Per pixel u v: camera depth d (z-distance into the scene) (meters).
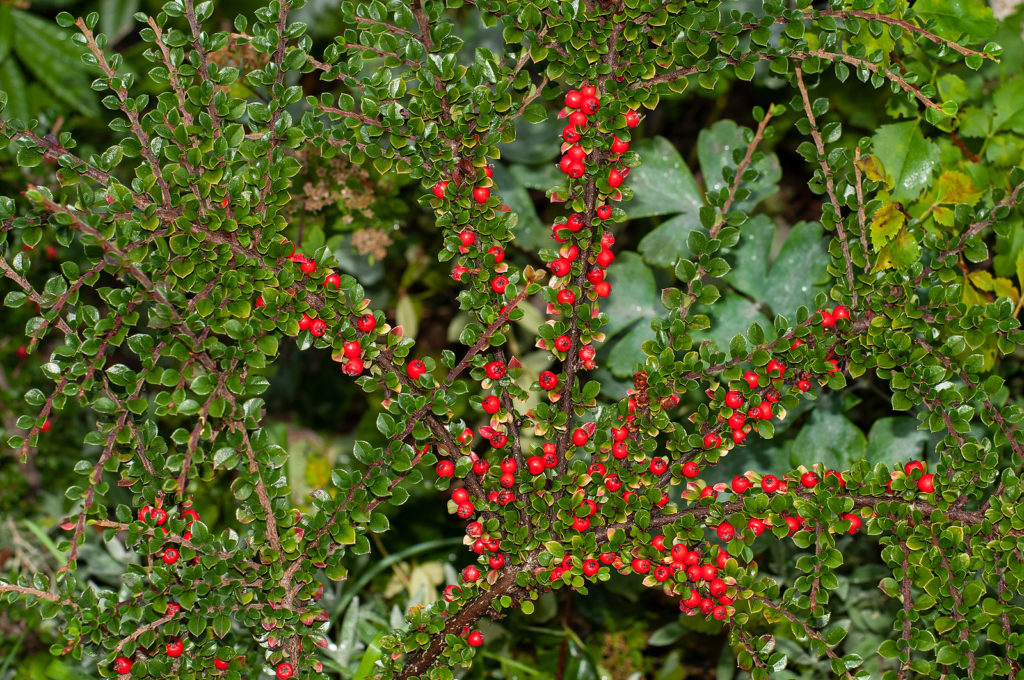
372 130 1.30
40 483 1.59
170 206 1.29
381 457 1.30
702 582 1.31
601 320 1.31
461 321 1.59
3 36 1.54
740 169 1.34
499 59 1.34
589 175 1.30
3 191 1.54
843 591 1.45
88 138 1.61
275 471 1.31
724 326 1.43
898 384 1.31
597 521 1.32
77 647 1.29
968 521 1.31
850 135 1.49
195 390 1.28
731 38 1.30
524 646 1.51
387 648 1.32
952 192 1.37
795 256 1.43
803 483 1.31
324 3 1.56
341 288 1.31
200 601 1.30
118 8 1.60
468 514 1.31
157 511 1.30
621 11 1.29
